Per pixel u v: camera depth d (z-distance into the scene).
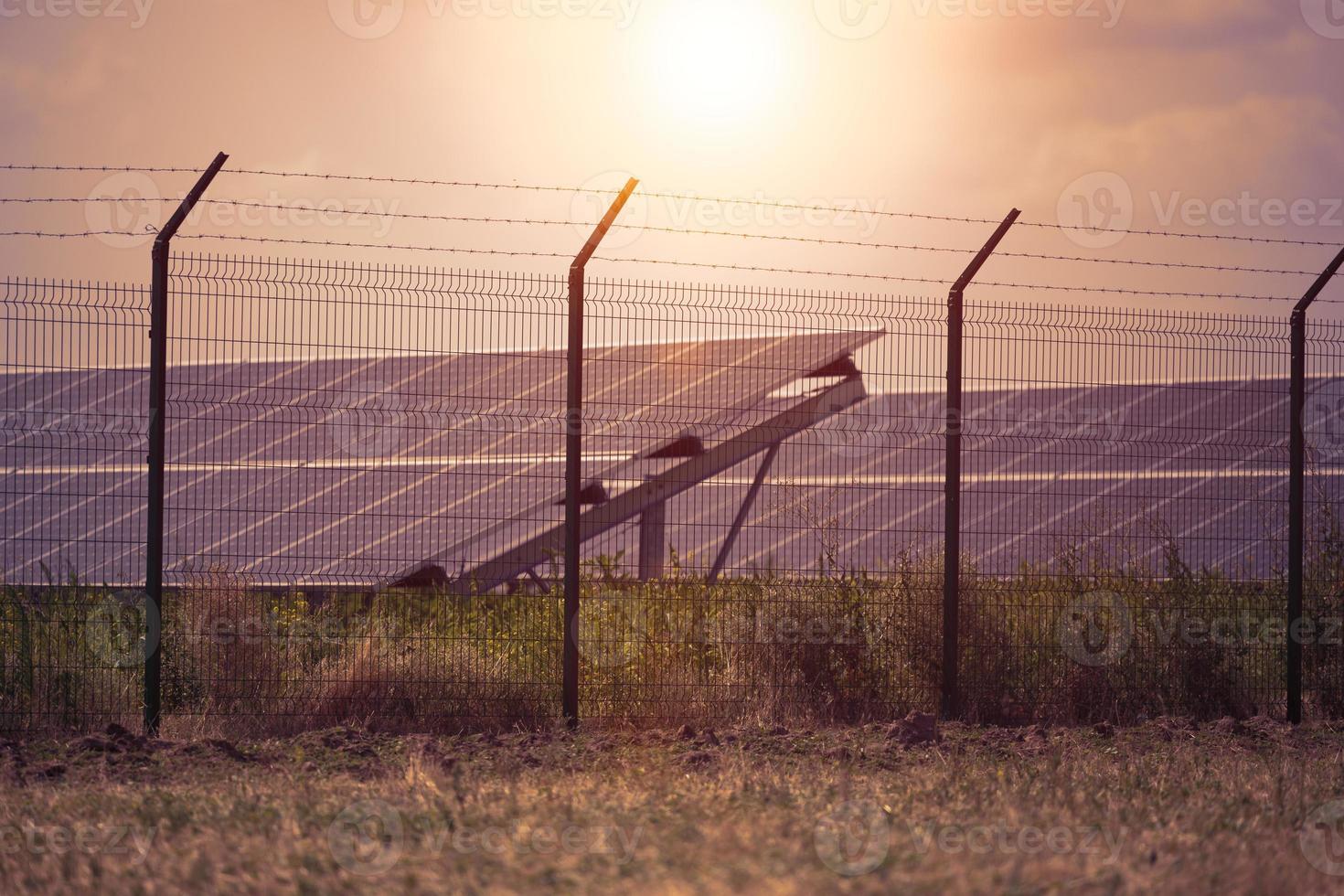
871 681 32.94
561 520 32.31
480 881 15.09
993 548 34.09
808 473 32.78
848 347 32.94
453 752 26.34
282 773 23.53
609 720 30.86
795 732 29.83
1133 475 35.03
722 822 18.08
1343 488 35.78
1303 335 34.09
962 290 31.83
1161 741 29.75
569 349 29.58
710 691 31.62
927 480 32.56
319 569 30.09
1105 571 34.44
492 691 30.70
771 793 21.25
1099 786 22.75
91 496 29.19
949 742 28.84
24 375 29.22
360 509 31.03
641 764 24.69
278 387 28.98
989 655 33.44
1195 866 16.31
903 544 33.06
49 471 28.47
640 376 32.19
